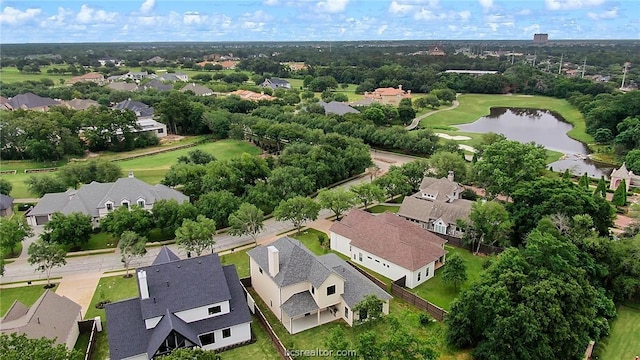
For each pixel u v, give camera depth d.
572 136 167.62
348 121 149.62
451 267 58.44
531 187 73.75
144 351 44.62
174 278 49.38
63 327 47.22
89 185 86.38
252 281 61.50
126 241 64.62
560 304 45.66
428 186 90.62
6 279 64.00
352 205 83.00
